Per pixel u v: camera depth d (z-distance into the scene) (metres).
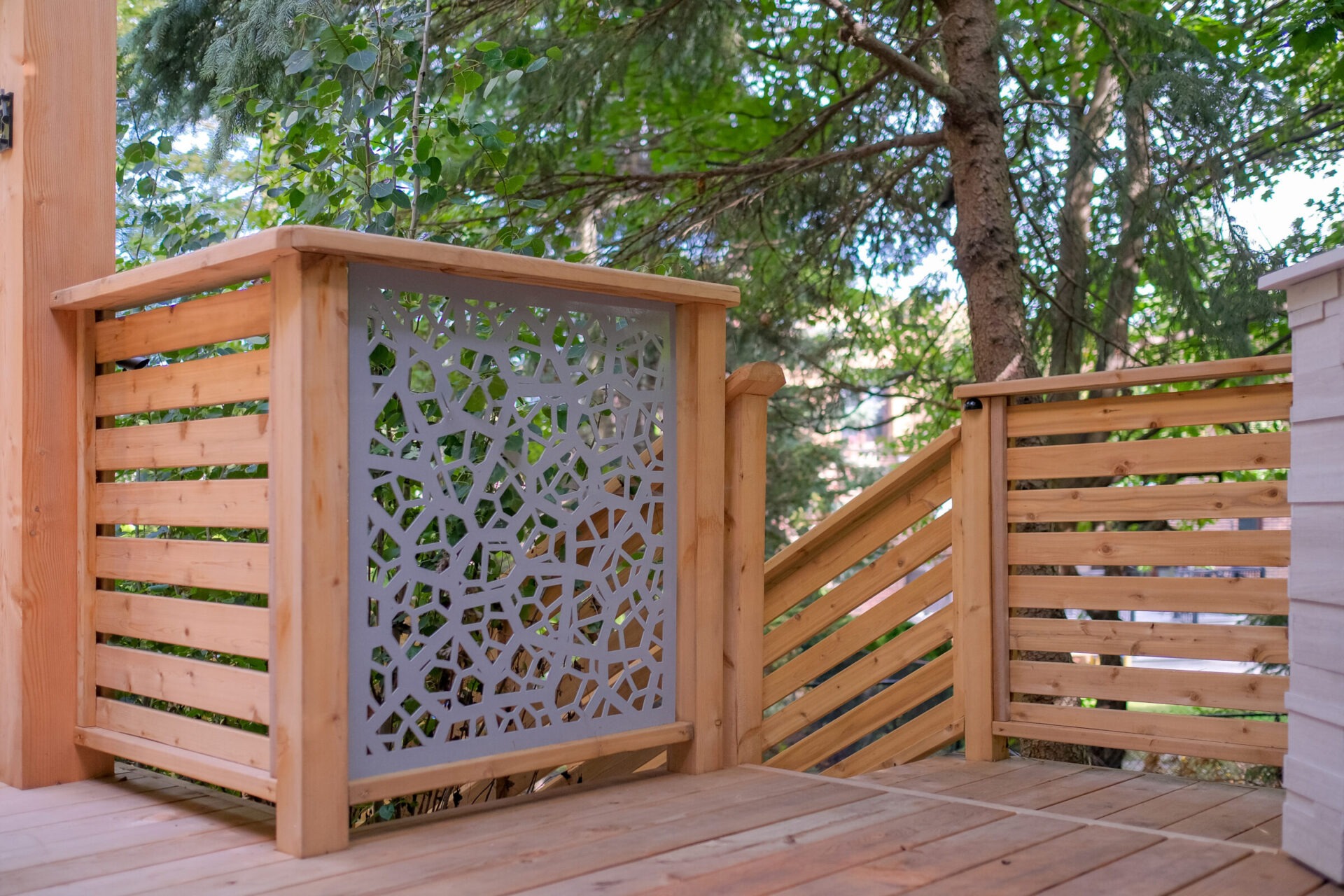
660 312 2.99
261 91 4.50
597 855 2.20
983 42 5.11
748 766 3.05
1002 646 3.38
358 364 2.35
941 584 3.55
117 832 2.39
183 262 2.38
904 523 3.56
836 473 10.19
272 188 3.93
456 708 2.52
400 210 3.87
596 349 2.86
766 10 6.82
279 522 2.25
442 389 2.51
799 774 2.95
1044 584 3.34
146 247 4.09
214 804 2.64
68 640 2.87
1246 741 2.97
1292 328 2.20
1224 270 5.02
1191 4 6.88
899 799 2.65
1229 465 3.02
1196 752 3.03
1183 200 5.04
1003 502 3.38
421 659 2.46
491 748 2.58
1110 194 5.34
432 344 2.49
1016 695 3.53
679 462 3.01
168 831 2.40
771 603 3.47
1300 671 2.17
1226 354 4.96
